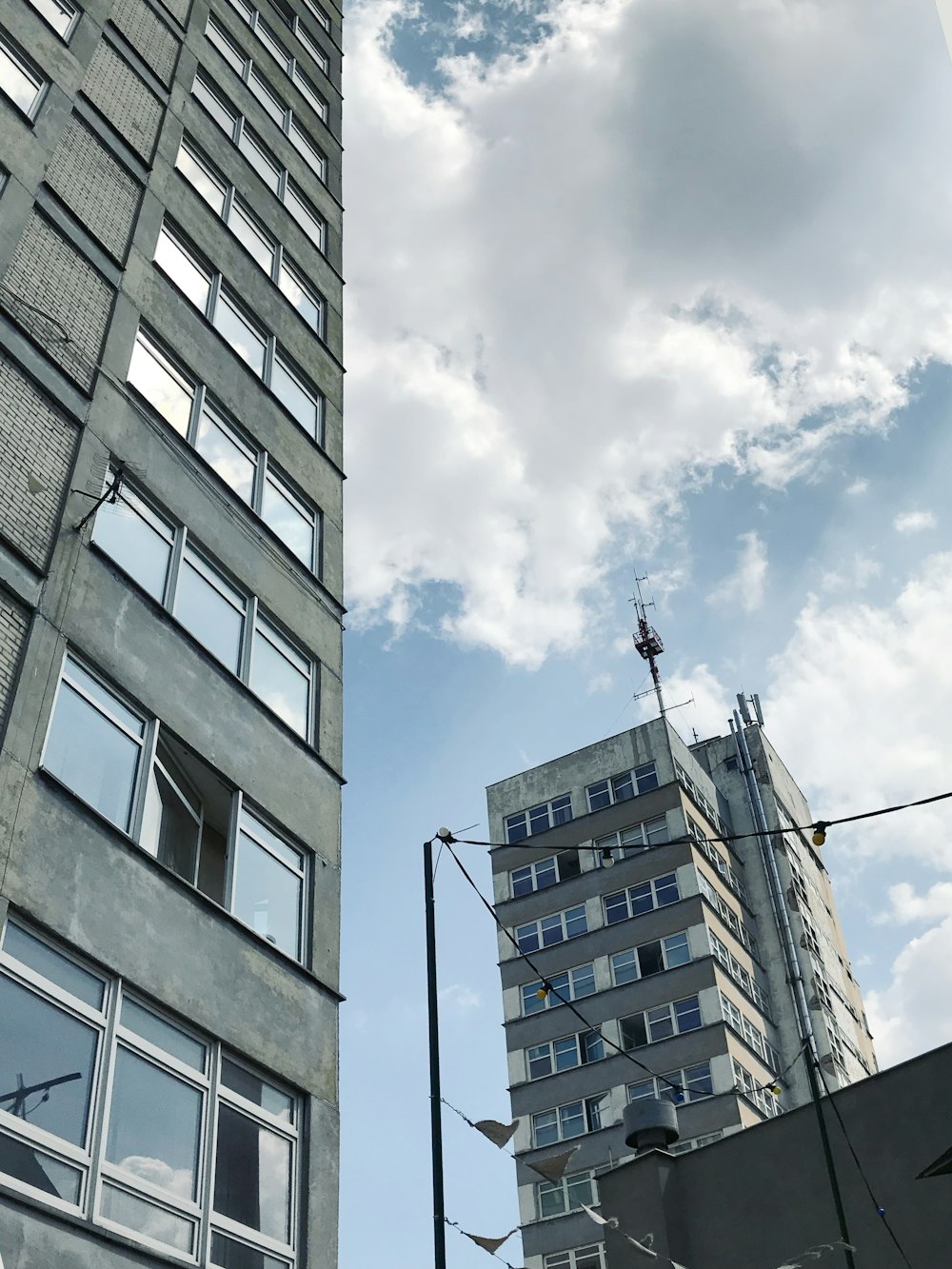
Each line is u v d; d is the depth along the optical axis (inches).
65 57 690.2
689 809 2158.0
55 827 455.8
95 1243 399.5
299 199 956.0
